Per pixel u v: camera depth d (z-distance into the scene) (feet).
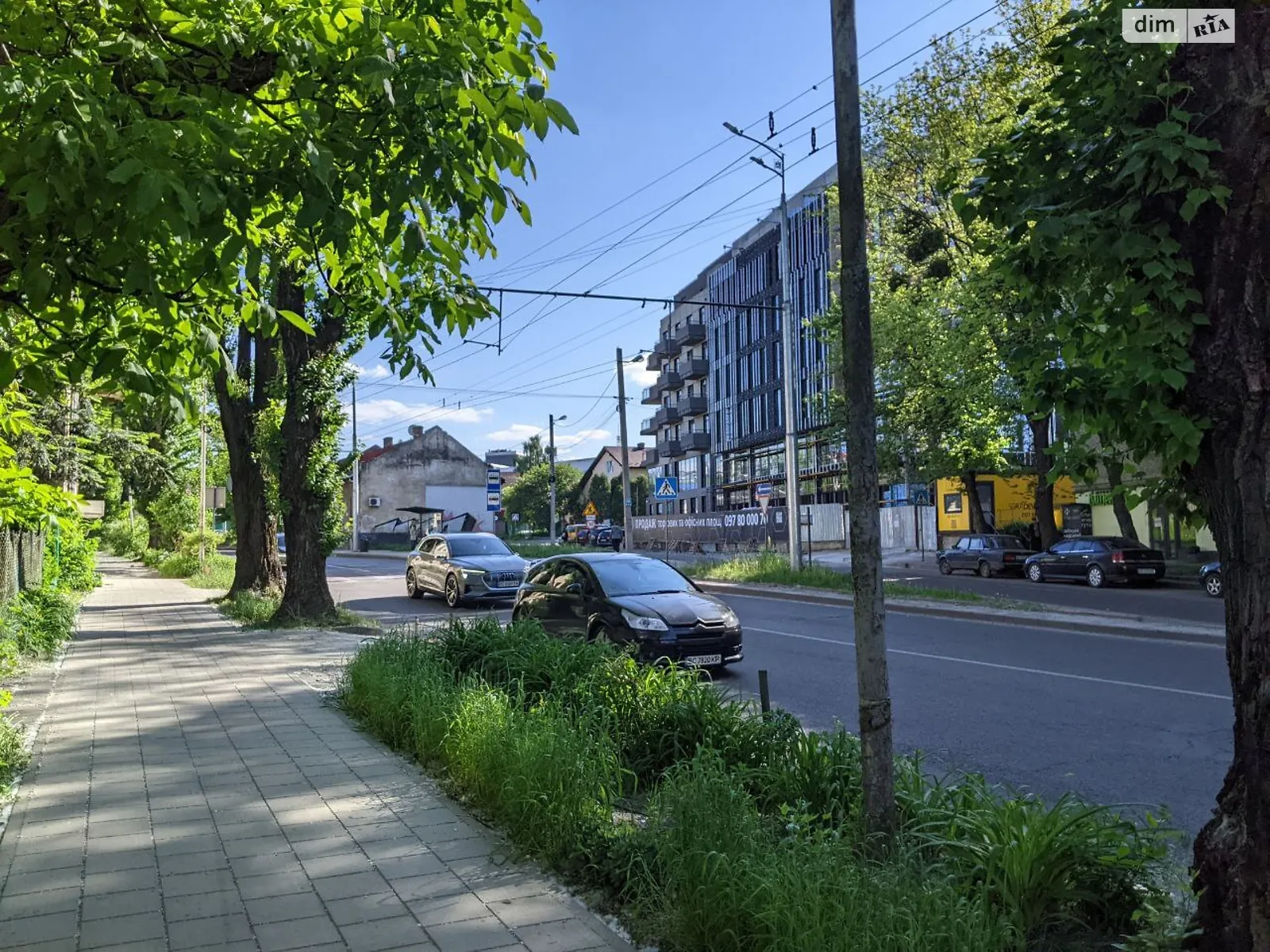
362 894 13.66
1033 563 89.71
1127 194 9.62
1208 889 9.41
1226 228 9.12
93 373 11.89
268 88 12.76
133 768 21.02
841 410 113.50
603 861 14.06
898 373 96.58
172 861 15.10
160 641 45.34
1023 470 100.99
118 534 175.83
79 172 9.16
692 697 20.13
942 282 91.15
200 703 28.99
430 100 11.08
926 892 10.48
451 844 15.83
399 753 22.34
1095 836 12.42
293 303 51.26
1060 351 10.60
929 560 127.75
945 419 96.37
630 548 113.50
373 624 51.80
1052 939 11.55
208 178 9.90
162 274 11.66
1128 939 10.27
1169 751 23.62
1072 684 33.47
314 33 11.93
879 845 12.44
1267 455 8.80
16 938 12.27
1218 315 9.15
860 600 13.10
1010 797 19.63
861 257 13.14
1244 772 9.10
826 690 33.12
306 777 20.11
